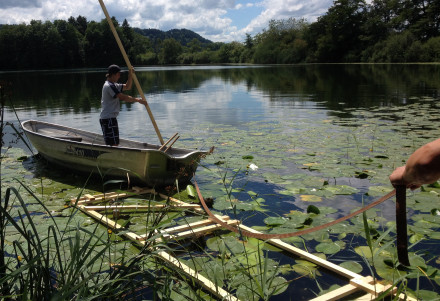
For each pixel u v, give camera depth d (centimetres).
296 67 4581
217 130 779
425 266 259
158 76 3177
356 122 824
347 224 334
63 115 1034
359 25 5666
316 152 582
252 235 173
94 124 884
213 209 383
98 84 2319
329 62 5953
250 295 229
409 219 342
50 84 2336
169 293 174
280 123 847
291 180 457
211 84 2162
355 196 406
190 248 299
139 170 446
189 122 890
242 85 2036
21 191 444
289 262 274
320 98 1329
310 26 6256
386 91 1492
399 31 5359
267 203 395
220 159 558
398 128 736
